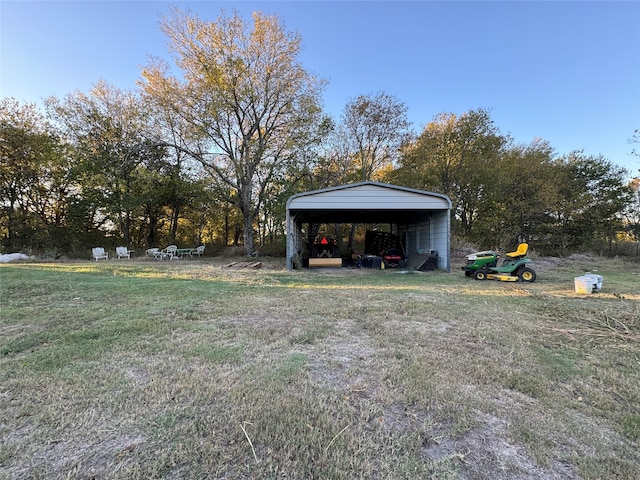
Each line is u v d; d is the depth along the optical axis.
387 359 2.96
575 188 16.72
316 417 2.02
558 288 7.07
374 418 2.03
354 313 4.62
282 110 15.73
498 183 16.20
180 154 18.00
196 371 2.64
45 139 15.41
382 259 11.75
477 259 8.59
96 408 2.08
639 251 15.52
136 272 9.12
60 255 15.23
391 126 18.25
